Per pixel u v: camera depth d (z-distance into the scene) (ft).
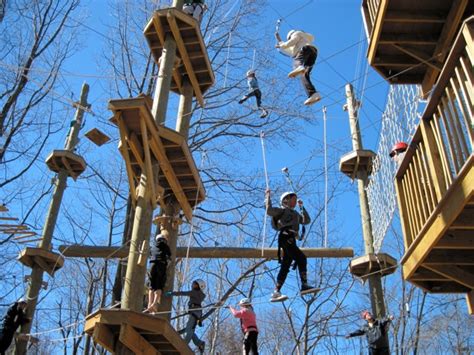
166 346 30.81
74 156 44.27
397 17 26.91
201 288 36.32
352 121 44.16
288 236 28.66
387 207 30.30
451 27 26.50
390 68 30.22
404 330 73.15
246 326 35.47
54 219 42.73
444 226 20.22
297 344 64.59
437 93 20.65
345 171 43.14
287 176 35.37
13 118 46.03
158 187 33.65
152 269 30.99
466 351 85.56
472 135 17.94
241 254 39.37
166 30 39.63
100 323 27.43
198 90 43.04
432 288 26.66
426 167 22.22
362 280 38.52
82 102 47.78
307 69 32.65
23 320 38.27
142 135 30.99
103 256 39.88
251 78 38.83
